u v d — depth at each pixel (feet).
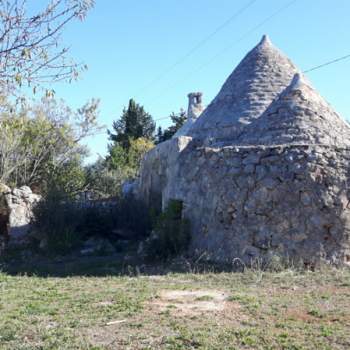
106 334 20.34
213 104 54.75
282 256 35.86
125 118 179.42
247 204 38.17
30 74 18.83
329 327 20.93
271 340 19.21
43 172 85.35
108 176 93.66
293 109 43.73
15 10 18.13
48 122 90.33
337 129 43.01
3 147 79.00
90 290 29.50
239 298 26.12
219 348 18.30
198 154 44.16
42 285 31.83
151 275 35.55
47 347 18.71
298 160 37.06
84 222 56.54
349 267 35.06
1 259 49.78
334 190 36.35
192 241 41.91
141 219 56.54
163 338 19.49
